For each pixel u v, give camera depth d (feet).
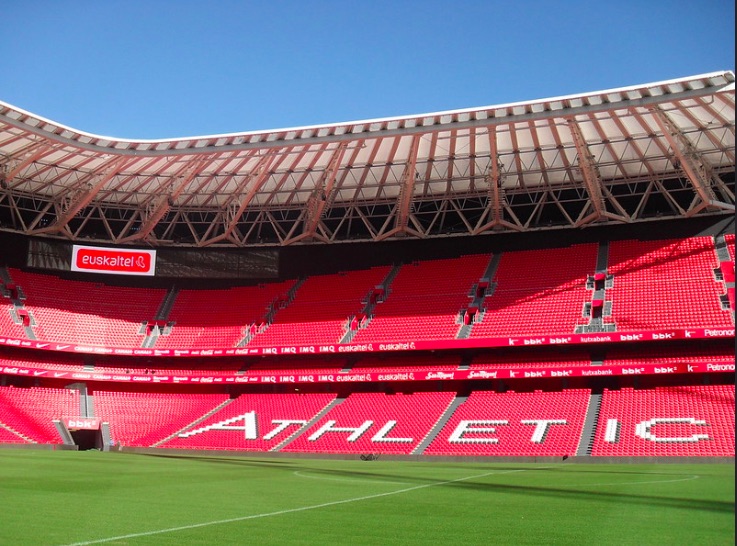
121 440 161.99
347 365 172.35
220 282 202.80
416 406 155.63
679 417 131.23
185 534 35.35
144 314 195.52
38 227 194.29
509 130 138.31
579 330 152.87
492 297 173.88
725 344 145.59
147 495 54.90
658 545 34.22
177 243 198.39
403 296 183.21
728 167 155.94
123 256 195.62
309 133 140.15
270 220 186.70
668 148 148.66
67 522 38.42
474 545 33.91
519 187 168.76
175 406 177.06
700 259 164.04
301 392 176.24
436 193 175.22
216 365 186.29
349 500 54.24
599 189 156.25
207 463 107.24
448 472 94.12
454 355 166.09
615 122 137.80
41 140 142.41
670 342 149.48
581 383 152.76
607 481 77.10
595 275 169.68
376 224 195.00
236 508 47.24
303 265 200.44
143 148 145.69
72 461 102.32
